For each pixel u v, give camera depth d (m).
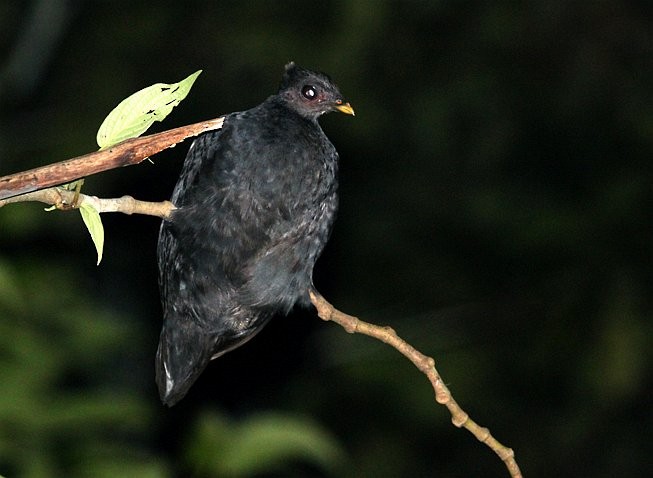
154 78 13.91
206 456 6.98
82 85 13.74
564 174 14.02
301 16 13.86
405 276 14.25
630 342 12.83
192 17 14.08
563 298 13.67
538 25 14.18
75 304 10.16
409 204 14.12
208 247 6.52
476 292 14.27
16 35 14.12
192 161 6.67
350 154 13.87
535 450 13.76
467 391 13.78
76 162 4.99
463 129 14.03
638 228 13.35
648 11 14.33
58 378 8.95
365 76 13.78
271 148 6.62
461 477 13.84
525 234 13.63
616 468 13.70
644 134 13.74
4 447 7.36
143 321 13.48
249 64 13.59
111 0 14.12
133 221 13.46
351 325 6.35
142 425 7.86
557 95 14.09
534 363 13.84
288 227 6.62
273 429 7.00
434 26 14.16
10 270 9.38
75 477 7.40
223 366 14.04
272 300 6.80
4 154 12.99
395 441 13.77
